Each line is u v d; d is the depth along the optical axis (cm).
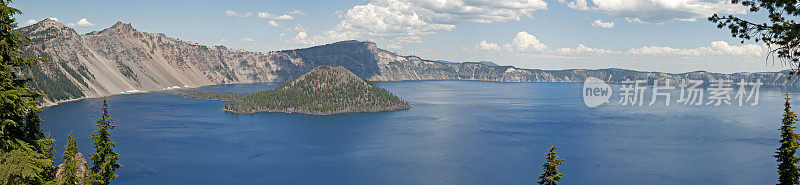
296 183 18312
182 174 19088
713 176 19275
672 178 18975
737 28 2825
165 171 19500
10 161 3716
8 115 3738
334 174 19788
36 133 4369
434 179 19112
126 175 18662
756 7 2767
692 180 18700
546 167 6438
